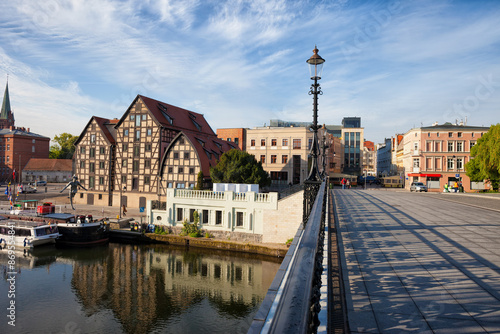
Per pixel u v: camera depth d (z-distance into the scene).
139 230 38.59
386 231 9.39
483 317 3.95
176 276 28.31
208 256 32.84
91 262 31.75
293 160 56.53
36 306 22.53
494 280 5.27
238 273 28.78
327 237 8.37
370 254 6.88
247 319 21.38
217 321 21.05
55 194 64.50
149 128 48.09
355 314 4.05
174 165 46.03
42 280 27.25
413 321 3.86
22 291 24.94
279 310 1.42
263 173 44.38
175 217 38.16
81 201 52.91
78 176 53.06
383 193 28.36
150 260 32.12
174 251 34.66
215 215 36.50
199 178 41.78
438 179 53.66
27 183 84.62
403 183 65.12
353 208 15.38
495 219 11.73
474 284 5.10
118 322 20.64
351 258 6.58
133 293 25.03
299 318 1.29
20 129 97.56
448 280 5.29
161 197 46.69
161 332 19.59
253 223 34.75
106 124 53.78
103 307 22.70
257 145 58.56
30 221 38.56
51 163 88.88
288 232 33.44
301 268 1.85
